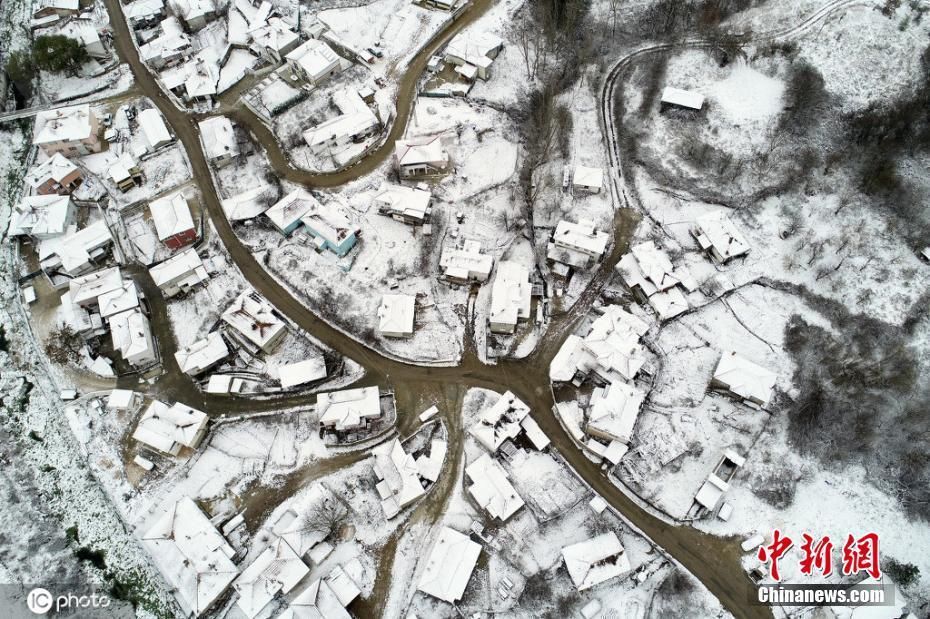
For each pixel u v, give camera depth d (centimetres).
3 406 7000
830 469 6316
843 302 7100
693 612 5747
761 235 7562
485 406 6788
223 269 7625
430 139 8019
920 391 6562
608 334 6781
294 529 6003
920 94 8206
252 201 7838
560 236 7344
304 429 6738
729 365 6588
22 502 6544
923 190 7638
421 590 5816
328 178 8125
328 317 7294
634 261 7319
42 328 7331
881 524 6059
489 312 7275
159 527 6097
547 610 5788
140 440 6556
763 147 8044
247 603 5703
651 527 6172
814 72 8394
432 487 6406
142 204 8081
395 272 7494
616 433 6262
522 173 8081
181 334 7300
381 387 6938
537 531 6181
